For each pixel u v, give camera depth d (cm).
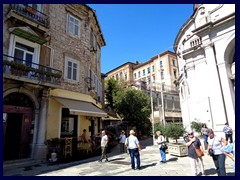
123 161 961
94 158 1081
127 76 5278
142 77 5047
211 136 600
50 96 1160
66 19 1419
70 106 1134
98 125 1770
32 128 1068
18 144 1012
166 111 3297
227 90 1471
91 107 1334
